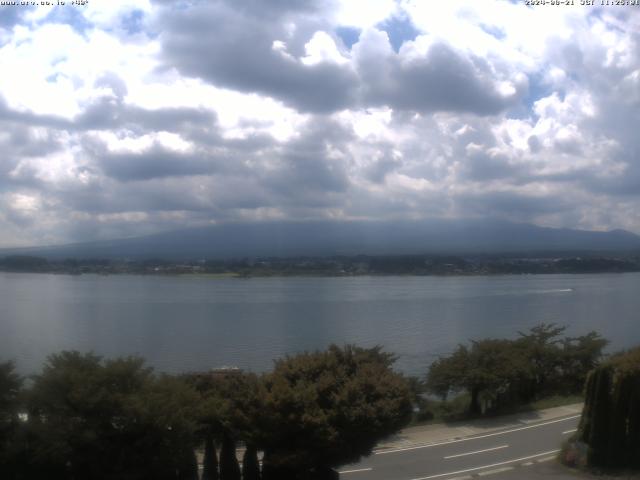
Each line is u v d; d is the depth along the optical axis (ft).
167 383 58.75
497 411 105.09
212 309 360.07
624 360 66.64
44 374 55.62
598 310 355.56
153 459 53.98
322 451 58.13
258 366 175.11
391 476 70.54
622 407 64.75
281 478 60.29
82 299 409.28
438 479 68.44
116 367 56.54
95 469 53.16
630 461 64.59
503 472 68.80
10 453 51.90
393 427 61.21
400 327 281.95
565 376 122.21
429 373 114.93
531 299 430.20
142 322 291.79
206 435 60.80
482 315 330.54
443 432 92.89
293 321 304.71
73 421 53.31
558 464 69.31
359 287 570.87
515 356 113.70
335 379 62.03
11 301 382.63
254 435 58.08
